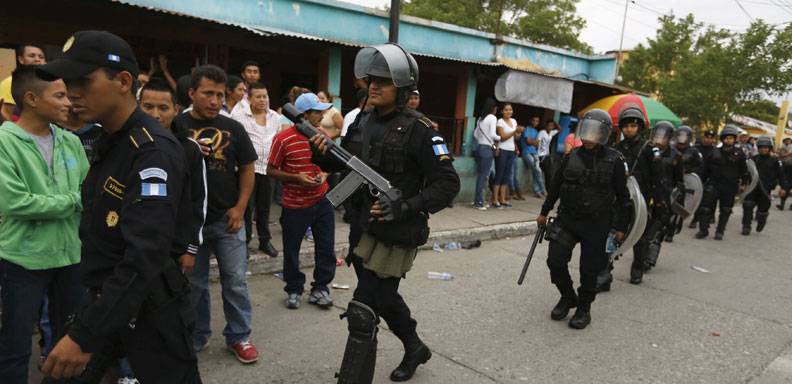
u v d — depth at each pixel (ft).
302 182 13.12
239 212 10.75
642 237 18.69
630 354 12.85
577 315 14.35
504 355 12.35
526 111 42.06
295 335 12.62
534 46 37.81
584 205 13.47
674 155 20.97
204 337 11.37
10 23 20.75
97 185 6.08
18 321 8.46
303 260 17.98
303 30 26.71
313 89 34.65
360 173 9.11
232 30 24.12
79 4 21.50
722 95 62.23
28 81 8.46
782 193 44.83
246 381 10.41
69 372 5.48
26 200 8.16
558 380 11.30
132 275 5.48
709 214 28.78
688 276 20.65
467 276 18.48
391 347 12.32
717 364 12.56
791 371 12.39
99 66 5.68
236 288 10.97
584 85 41.24
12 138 8.36
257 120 17.43
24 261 8.35
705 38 76.43
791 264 24.07
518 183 33.65
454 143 33.12
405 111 9.59
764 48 61.16
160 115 9.48
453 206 29.81
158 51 24.85
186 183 6.60
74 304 9.10
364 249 9.49
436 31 31.96
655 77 78.79
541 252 22.61
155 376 6.36
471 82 32.81
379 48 9.15
